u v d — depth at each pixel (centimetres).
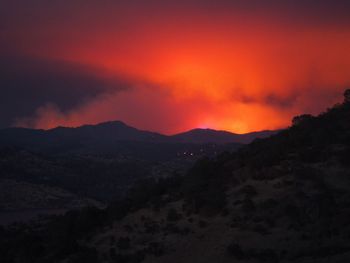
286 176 4919
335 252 3825
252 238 4281
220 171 5662
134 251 4731
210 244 4400
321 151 5119
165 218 5094
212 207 4816
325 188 4588
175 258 4397
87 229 5638
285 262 3862
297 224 4281
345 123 5591
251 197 4800
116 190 18025
